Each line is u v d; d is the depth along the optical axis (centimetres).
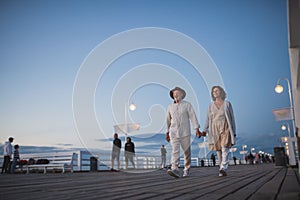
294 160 1177
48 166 1174
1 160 1287
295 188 260
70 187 339
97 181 448
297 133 219
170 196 229
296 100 262
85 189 306
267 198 203
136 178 520
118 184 375
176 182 395
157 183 383
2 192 283
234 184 339
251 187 294
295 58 264
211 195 230
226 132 520
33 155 1277
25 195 254
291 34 232
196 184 352
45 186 360
